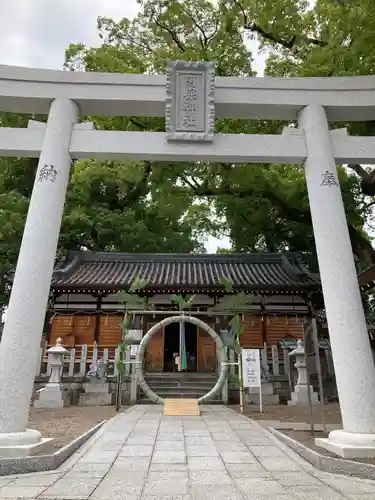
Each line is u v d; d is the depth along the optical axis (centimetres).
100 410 1163
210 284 1691
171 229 3000
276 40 1335
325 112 716
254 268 2055
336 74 1067
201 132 676
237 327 1241
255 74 1399
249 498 386
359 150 698
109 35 1465
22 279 579
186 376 1559
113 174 1459
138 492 402
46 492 400
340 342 582
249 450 615
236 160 700
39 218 611
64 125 666
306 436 705
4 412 521
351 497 392
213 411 1123
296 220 1566
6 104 697
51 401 1247
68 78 686
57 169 641
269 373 1498
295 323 1783
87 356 1675
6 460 474
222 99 695
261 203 1638
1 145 659
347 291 600
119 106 702
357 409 546
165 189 1500
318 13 1183
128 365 1380
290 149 690
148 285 1698
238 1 1278
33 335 562
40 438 550
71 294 1805
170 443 664
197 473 481
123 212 2647
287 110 723
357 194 1789
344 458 498
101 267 2056
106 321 1781
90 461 538
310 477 467
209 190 1562
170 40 1397
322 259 632
